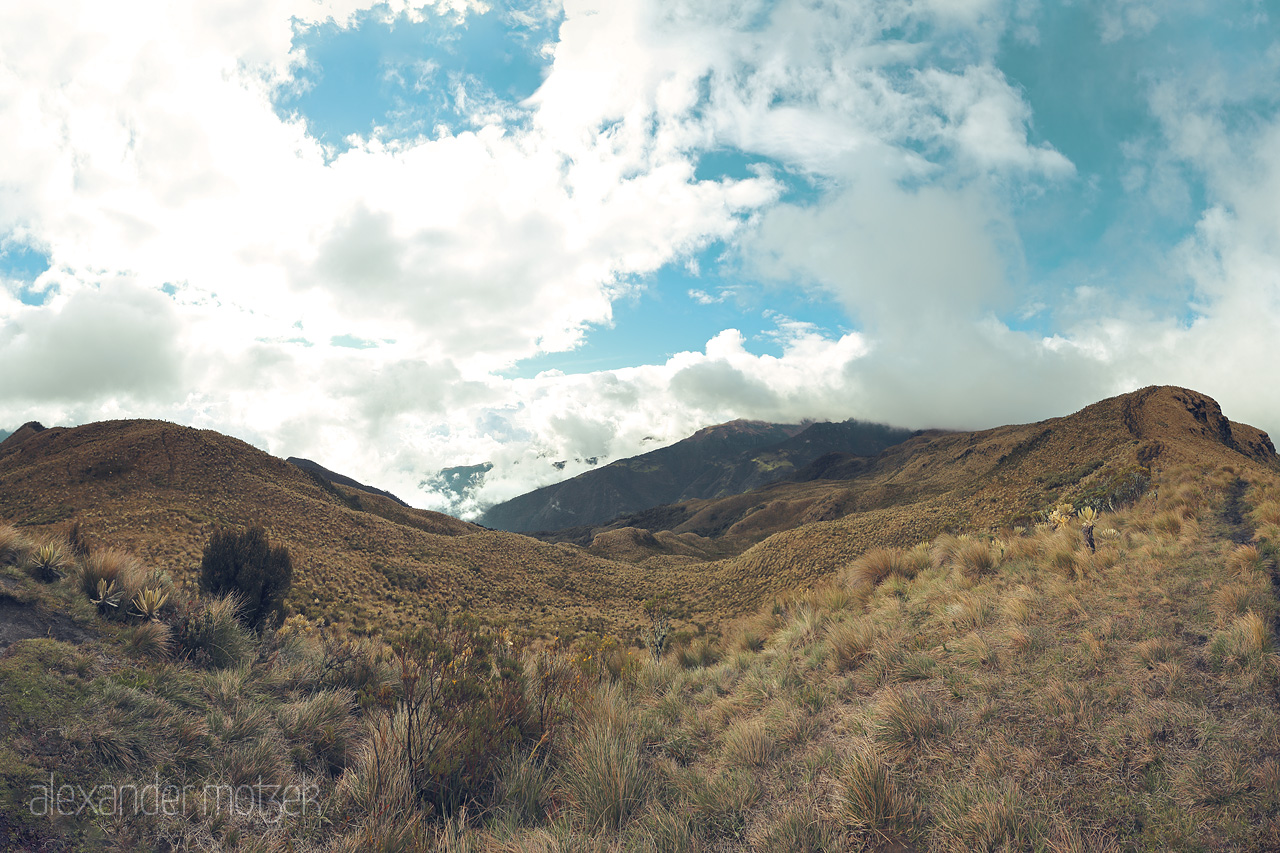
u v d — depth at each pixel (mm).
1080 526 12758
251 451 81625
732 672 9359
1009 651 6645
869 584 12531
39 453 72000
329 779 5965
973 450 176000
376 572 54094
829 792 4832
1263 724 4387
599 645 11070
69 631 7348
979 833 3959
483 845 4566
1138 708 4918
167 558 38188
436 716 6199
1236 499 11945
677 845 4238
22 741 4824
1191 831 3654
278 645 10414
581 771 5590
